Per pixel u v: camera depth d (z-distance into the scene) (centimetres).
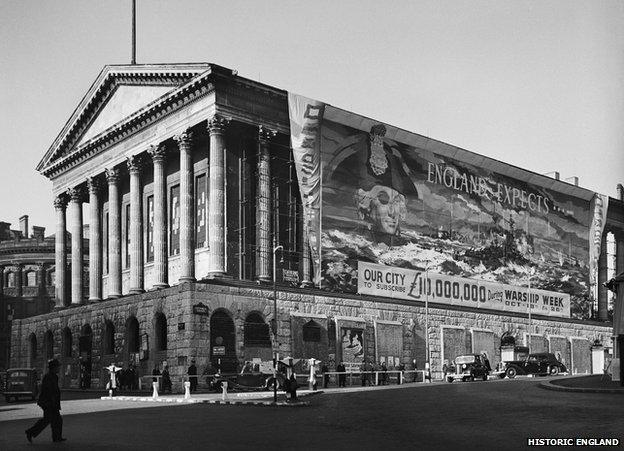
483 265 7775
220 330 5500
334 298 6225
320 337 6009
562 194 8988
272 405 3331
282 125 6381
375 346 6400
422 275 7069
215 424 2539
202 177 6569
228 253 6047
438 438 1941
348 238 6469
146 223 7212
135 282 6731
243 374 5122
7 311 11431
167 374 5281
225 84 6034
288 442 1972
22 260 11550
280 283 6234
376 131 6819
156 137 6594
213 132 5953
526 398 2950
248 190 6259
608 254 10394
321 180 6331
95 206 7512
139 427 2480
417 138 7188
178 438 2114
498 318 7788
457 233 7531
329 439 2017
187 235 6081
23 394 5009
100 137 7194
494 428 2080
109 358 6506
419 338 6869
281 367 5009
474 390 3684
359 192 6625
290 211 6412
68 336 7394
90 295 7438
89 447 1928
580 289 9050
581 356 8756
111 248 7162
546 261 8625
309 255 6384
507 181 8250
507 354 7244
